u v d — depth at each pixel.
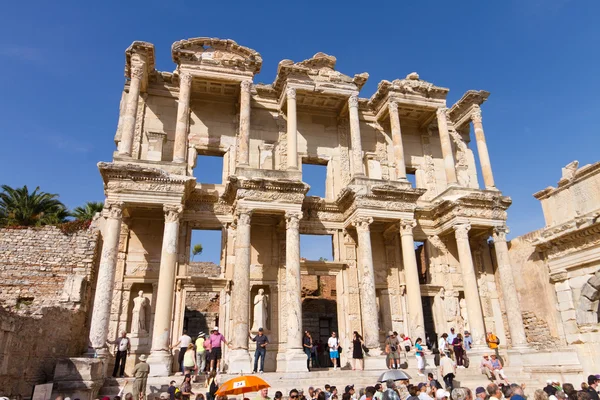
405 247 26.84
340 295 27.86
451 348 24.83
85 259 25.45
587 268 24.48
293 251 24.61
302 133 31.39
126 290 25.14
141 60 26.92
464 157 34.53
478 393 10.37
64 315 20.11
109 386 19.08
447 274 29.78
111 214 22.86
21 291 24.25
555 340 26.11
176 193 24.02
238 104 30.34
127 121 25.27
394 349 22.98
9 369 14.20
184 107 26.47
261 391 12.64
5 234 25.22
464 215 28.47
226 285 25.88
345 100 30.91
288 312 23.55
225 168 29.28
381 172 31.86
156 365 20.83
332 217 29.02
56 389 16.47
